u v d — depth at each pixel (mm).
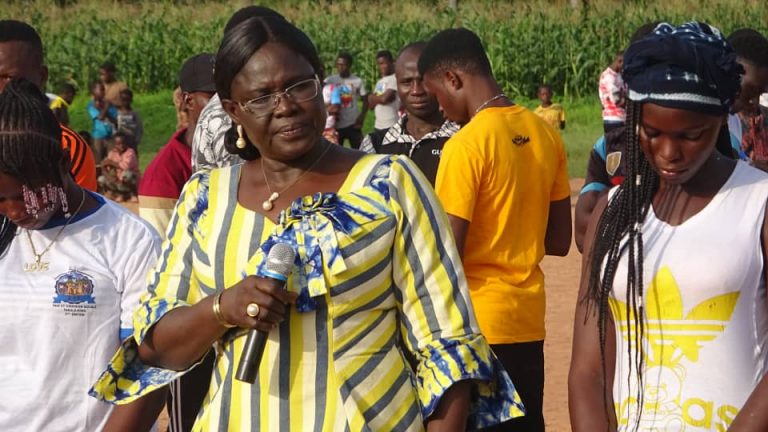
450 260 3826
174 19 33938
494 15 32750
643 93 3688
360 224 3711
